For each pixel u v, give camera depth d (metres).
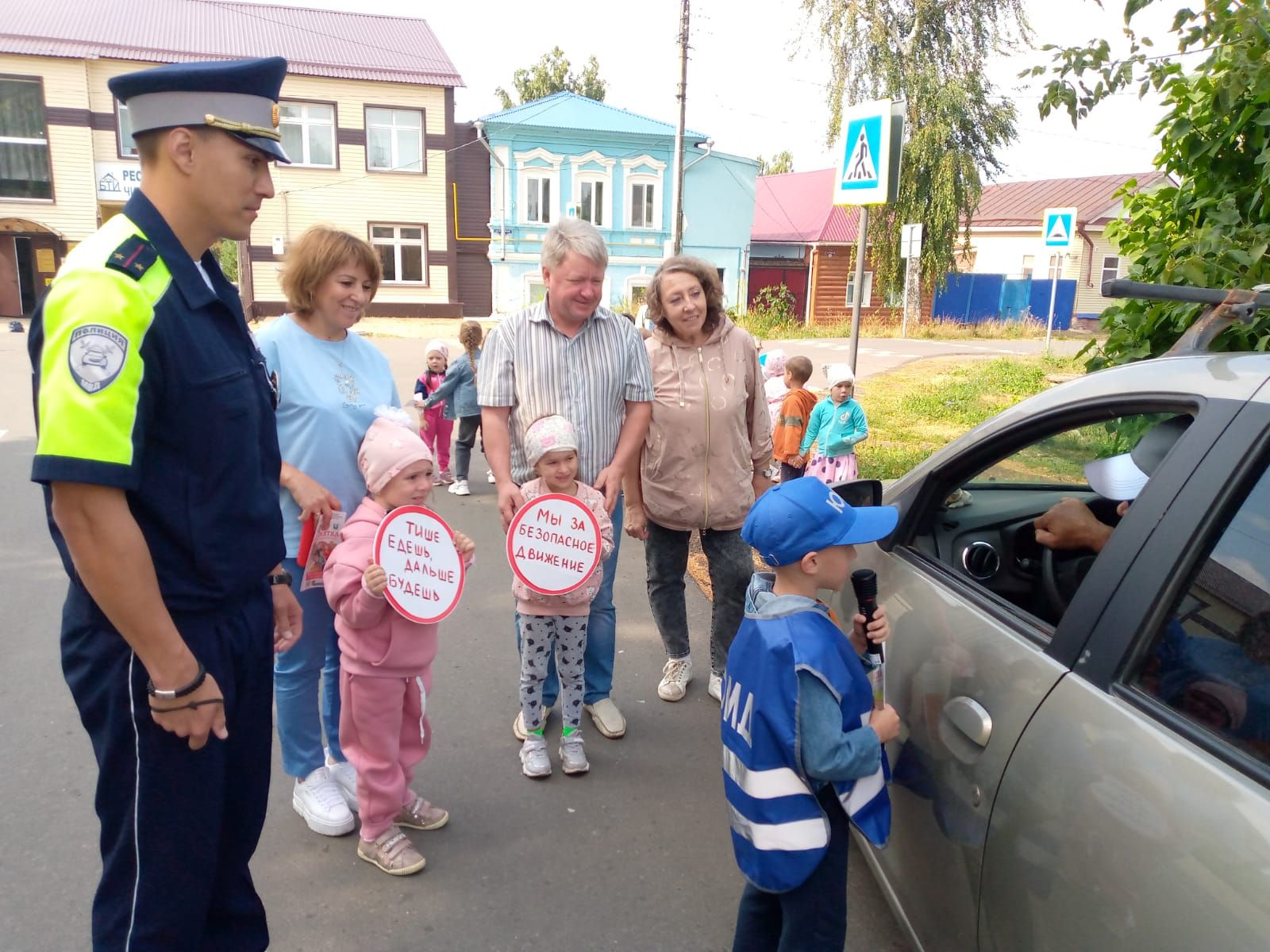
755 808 2.04
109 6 27.27
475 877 2.95
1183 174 3.61
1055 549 2.46
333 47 27.92
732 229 30.61
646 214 29.81
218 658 1.98
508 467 3.47
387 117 27.45
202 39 26.83
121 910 1.98
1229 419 1.71
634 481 3.94
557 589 3.33
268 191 1.99
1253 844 1.35
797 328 27.31
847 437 7.02
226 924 2.26
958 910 2.04
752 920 2.29
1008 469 2.51
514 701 4.13
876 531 2.13
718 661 4.08
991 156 24.08
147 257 1.78
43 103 24.95
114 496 1.68
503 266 29.28
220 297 1.95
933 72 22.69
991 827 1.89
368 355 3.12
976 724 1.97
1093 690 1.72
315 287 2.90
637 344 3.62
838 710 2.01
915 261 24.94
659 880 2.95
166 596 1.88
